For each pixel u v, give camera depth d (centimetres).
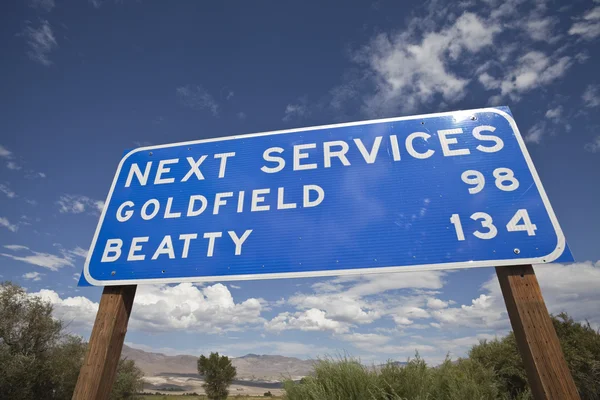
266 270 268
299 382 395
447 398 351
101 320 277
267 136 334
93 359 262
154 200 320
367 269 252
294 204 289
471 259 241
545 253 233
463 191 265
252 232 285
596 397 696
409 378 353
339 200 282
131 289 297
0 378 1438
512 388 623
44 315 1717
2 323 1588
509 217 249
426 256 248
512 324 233
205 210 304
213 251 284
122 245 301
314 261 263
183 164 336
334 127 321
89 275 293
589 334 795
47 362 1593
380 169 288
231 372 3556
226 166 325
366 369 381
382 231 263
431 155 285
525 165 267
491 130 287
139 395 2231
